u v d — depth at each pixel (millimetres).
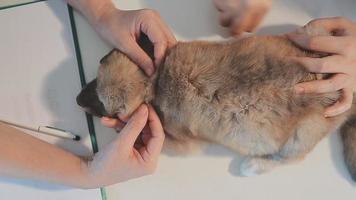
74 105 1009
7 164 933
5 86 1000
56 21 1022
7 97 999
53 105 1006
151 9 1017
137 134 963
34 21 1019
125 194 1009
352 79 989
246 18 1000
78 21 1029
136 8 1044
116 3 1042
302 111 956
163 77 972
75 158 974
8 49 1009
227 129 972
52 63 1014
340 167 1043
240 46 967
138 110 980
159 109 988
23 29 1015
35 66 1011
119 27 996
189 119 972
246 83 936
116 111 986
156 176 1021
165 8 1047
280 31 1054
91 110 998
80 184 969
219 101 949
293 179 1037
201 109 959
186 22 1047
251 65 943
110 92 971
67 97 1011
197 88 954
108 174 968
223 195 1026
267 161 1025
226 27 1043
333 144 1045
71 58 1018
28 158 942
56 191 985
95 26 1015
